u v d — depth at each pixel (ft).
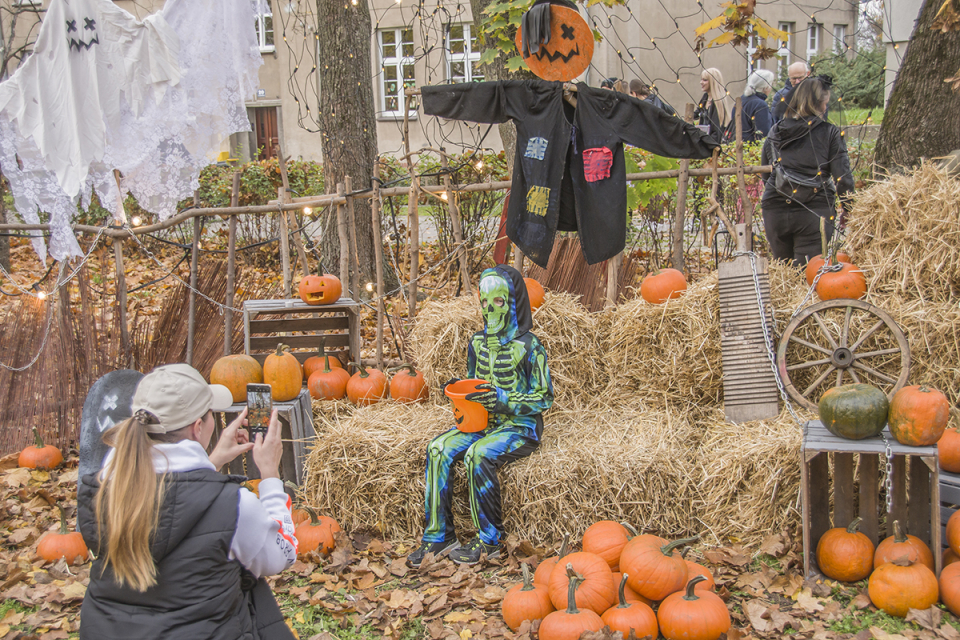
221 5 15.98
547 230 14.03
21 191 16.06
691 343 13.02
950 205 12.42
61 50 15.37
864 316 12.16
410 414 13.42
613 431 12.27
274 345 16.15
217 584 6.11
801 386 12.60
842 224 15.51
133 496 5.75
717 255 19.89
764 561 10.25
